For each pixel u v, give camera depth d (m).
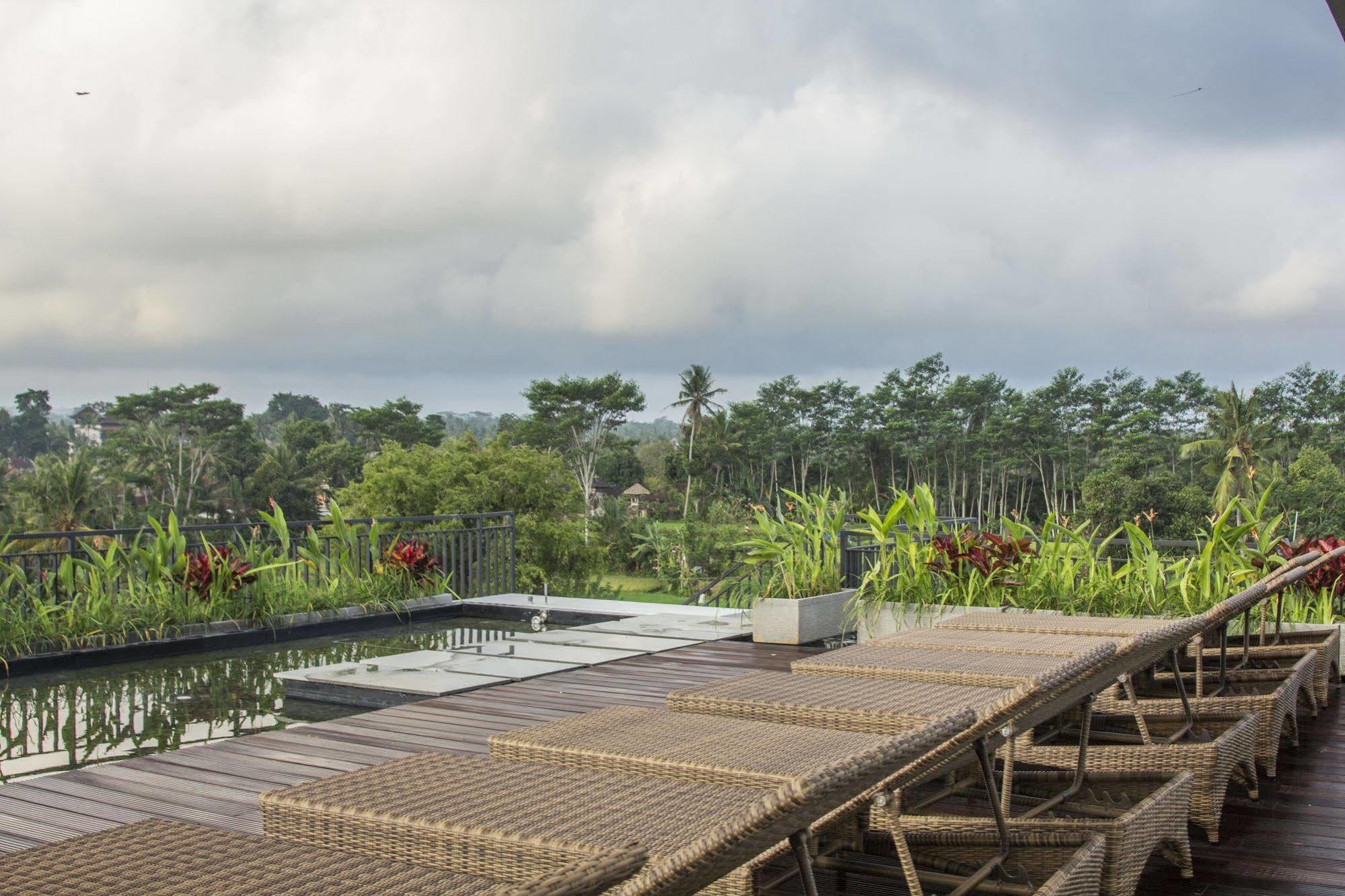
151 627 7.21
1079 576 6.58
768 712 2.79
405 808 1.95
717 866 1.36
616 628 7.49
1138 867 2.44
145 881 1.57
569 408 88.88
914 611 6.47
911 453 93.50
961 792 2.98
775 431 93.50
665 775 2.28
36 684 6.21
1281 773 3.83
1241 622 5.65
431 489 35.84
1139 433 82.19
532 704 4.95
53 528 70.50
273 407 121.62
